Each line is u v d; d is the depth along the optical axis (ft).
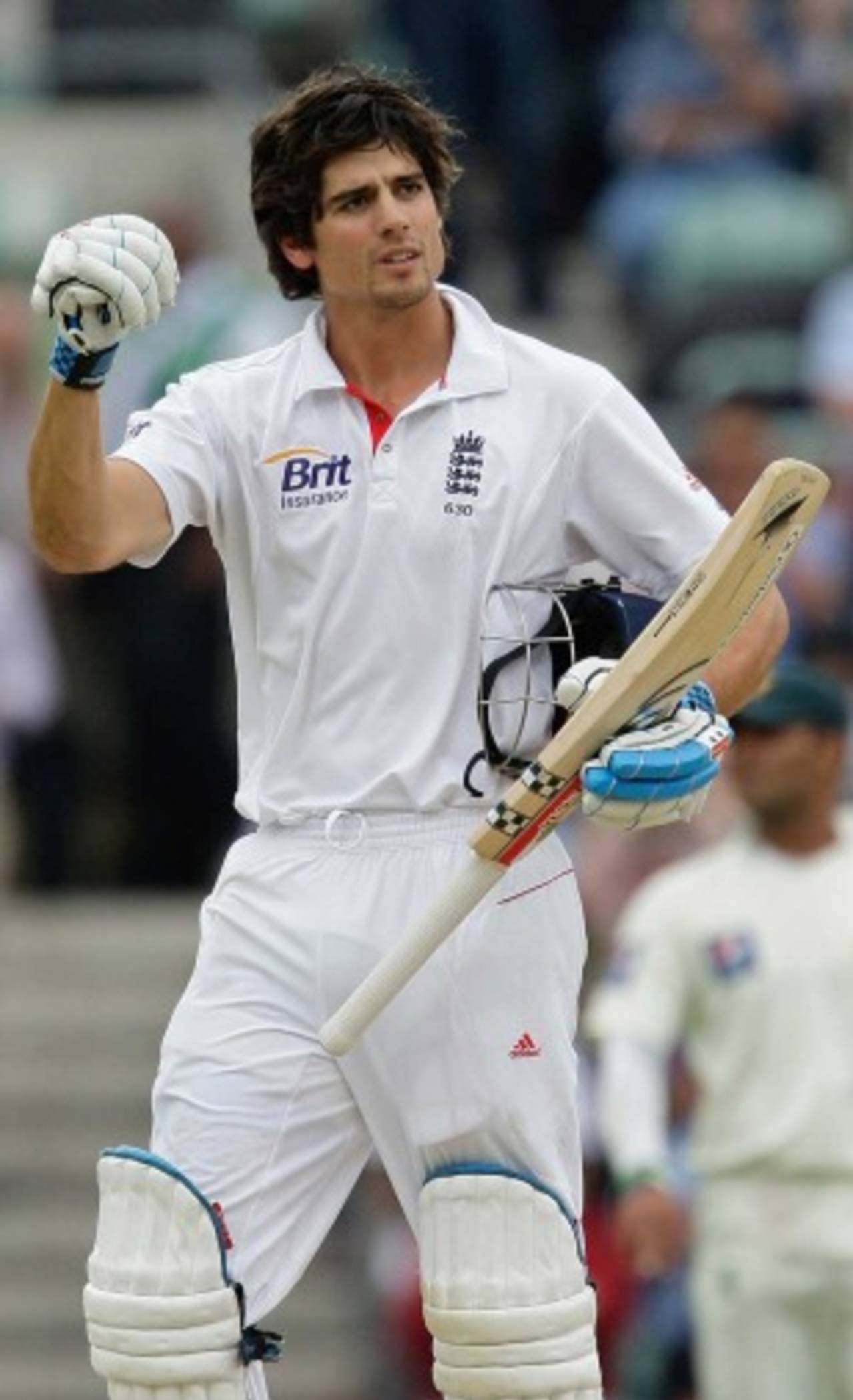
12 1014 143.74
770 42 179.42
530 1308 65.36
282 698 66.69
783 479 62.28
